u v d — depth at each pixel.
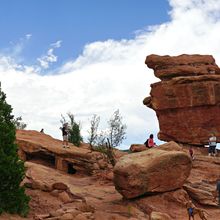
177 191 26.64
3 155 21.08
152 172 25.58
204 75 38.47
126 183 25.14
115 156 36.66
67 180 29.94
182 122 38.84
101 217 22.62
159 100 39.41
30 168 30.36
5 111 23.08
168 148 32.00
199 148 38.81
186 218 24.34
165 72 39.75
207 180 30.61
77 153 33.56
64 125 35.50
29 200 22.22
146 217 23.73
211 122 38.34
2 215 20.06
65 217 20.86
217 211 27.06
